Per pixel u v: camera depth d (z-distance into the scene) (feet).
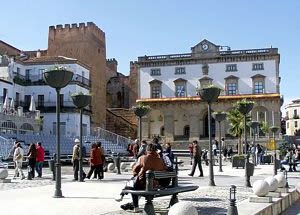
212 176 61.77
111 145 195.21
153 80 275.59
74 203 42.98
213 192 52.90
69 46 264.93
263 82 261.44
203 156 146.61
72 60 229.45
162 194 34.01
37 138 160.56
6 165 108.27
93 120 261.24
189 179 75.05
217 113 107.34
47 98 225.76
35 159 78.02
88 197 47.98
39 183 67.92
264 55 260.83
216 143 183.11
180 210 25.29
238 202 42.78
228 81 265.95
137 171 37.06
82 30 264.11
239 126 202.08
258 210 36.58
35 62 230.07
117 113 296.92
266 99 256.11
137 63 279.49
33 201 44.62
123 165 100.48
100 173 75.51
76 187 59.93
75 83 224.33
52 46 267.39
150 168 36.40
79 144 73.67
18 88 222.07
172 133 267.18
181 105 267.39
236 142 239.71
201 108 264.31
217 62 268.62
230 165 131.64
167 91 273.95
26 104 225.56
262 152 143.84
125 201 44.27
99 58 277.85
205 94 61.77
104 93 285.64
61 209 38.81
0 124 162.61
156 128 276.82
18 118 175.73
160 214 35.63
